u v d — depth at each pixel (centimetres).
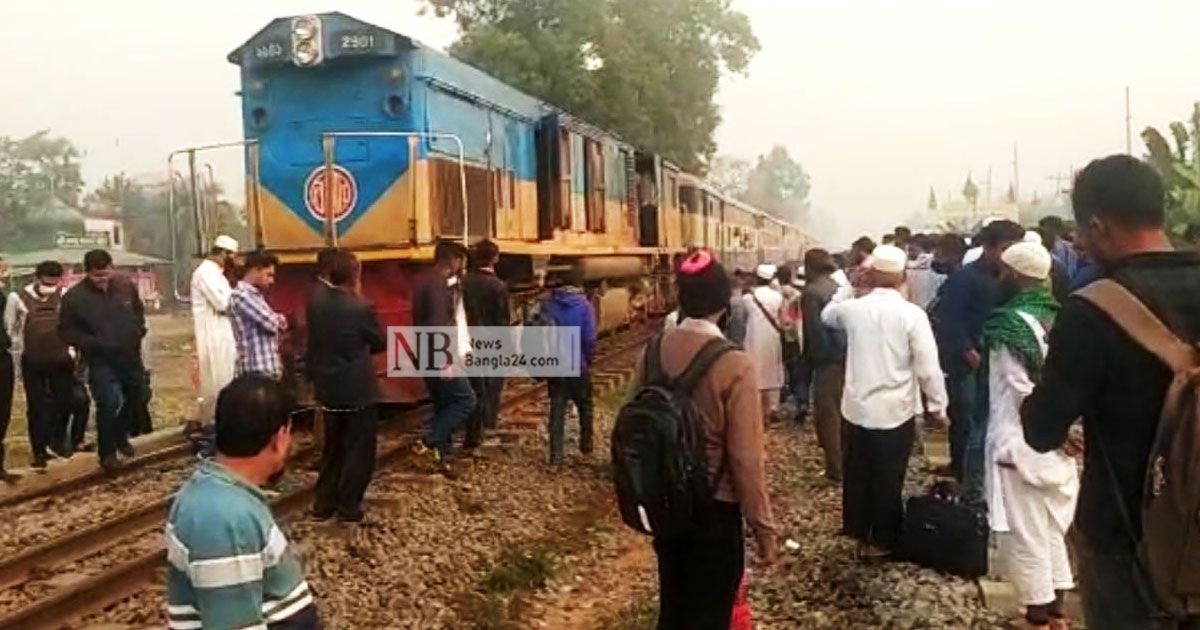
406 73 1334
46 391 1202
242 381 362
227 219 1585
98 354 1136
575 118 2059
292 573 354
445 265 1133
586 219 2061
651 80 4012
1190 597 309
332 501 934
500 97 1647
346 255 920
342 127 1344
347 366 899
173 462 1232
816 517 935
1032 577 598
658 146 4269
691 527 472
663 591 498
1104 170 341
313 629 359
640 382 503
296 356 1303
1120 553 337
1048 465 591
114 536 912
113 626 702
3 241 6069
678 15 4409
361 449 911
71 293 1130
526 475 1140
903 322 738
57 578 806
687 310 496
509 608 759
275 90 1368
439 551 870
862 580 732
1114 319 328
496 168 1600
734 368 477
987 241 848
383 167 1329
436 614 732
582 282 1978
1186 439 305
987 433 649
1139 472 329
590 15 3819
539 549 883
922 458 1105
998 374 611
